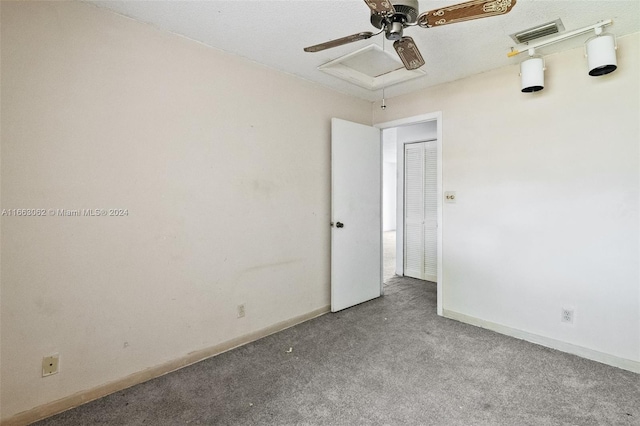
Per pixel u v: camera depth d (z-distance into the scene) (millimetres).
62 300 1734
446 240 3082
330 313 3240
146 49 2004
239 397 1868
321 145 3182
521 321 2621
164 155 2096
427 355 2348
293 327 2891
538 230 2520
